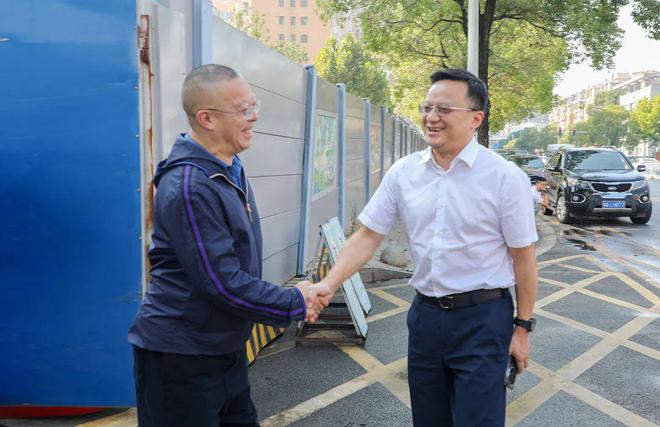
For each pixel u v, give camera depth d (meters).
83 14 3.46
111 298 3.62
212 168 2.16
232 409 2.43
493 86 26.41
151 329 2.17
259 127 5.68
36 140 3.54
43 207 3.58
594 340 5.59
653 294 7.44
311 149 7.54
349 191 11.30
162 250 2.17
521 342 2.52
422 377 2.59
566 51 19.22
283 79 6.48
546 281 8.22
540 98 26.00
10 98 3.52
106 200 3.56
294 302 2.21
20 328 3.66
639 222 14.65
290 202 6.96
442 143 2.44
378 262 8.91
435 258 2.49
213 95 2.18
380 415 4.00
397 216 2.73
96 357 3.67
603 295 7.39
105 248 3.59
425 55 20.56
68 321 3.65
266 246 6.01
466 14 16.62
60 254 3.60
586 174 14.62
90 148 3.53
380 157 15.44
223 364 2.24
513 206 2.41
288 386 4.50
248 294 2.12
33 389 3.71
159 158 3.74
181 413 2.20
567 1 16.44
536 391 4.40
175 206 2.08
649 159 61.03
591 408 4.11
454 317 2.47
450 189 2.46
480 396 2.40
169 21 3.82
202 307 2.14
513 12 17.16
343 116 10.12
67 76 3.50
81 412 3.86
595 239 12.22
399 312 6.60
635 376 4.69
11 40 3.49
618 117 114.31
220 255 2.08
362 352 5.27
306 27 122.06
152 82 3.66
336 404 4.18
